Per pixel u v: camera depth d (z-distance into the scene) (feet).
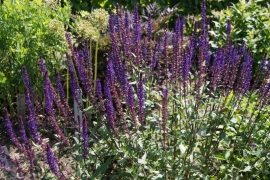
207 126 11.31
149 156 10.64
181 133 10.75
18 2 15.38
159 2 22.82
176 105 11.65
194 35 11.46
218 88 12.55
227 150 10.91
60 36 14.65
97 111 11.17
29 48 15.17
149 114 11.91
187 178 10.86
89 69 11.69
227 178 11.34
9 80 15.19
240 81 10.94
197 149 12.48
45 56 15.44
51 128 13.70
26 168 11.35
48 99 10.02
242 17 20.52
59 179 9.13
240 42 20.22
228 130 11.97
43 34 15.08
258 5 23.06
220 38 20.35
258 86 18.92
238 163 11.37
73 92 11.01
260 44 20.22
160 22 18.93
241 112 13.01
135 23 11.78
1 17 15.19
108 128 11.19
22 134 9.39
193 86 12.01
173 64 11.19
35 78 15.49
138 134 10.39
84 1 22.38
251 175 11.34
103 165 10.39
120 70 11.07
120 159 10.52
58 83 10.80
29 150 9.54
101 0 22.33
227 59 11.34
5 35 15.03
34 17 15.33
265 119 11.06
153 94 12.17
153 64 12.28
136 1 22.39
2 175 11.19
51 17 16.72
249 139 11.21
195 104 10.98
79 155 10.28
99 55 18.03
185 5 23.73
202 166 11.62
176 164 10.70
